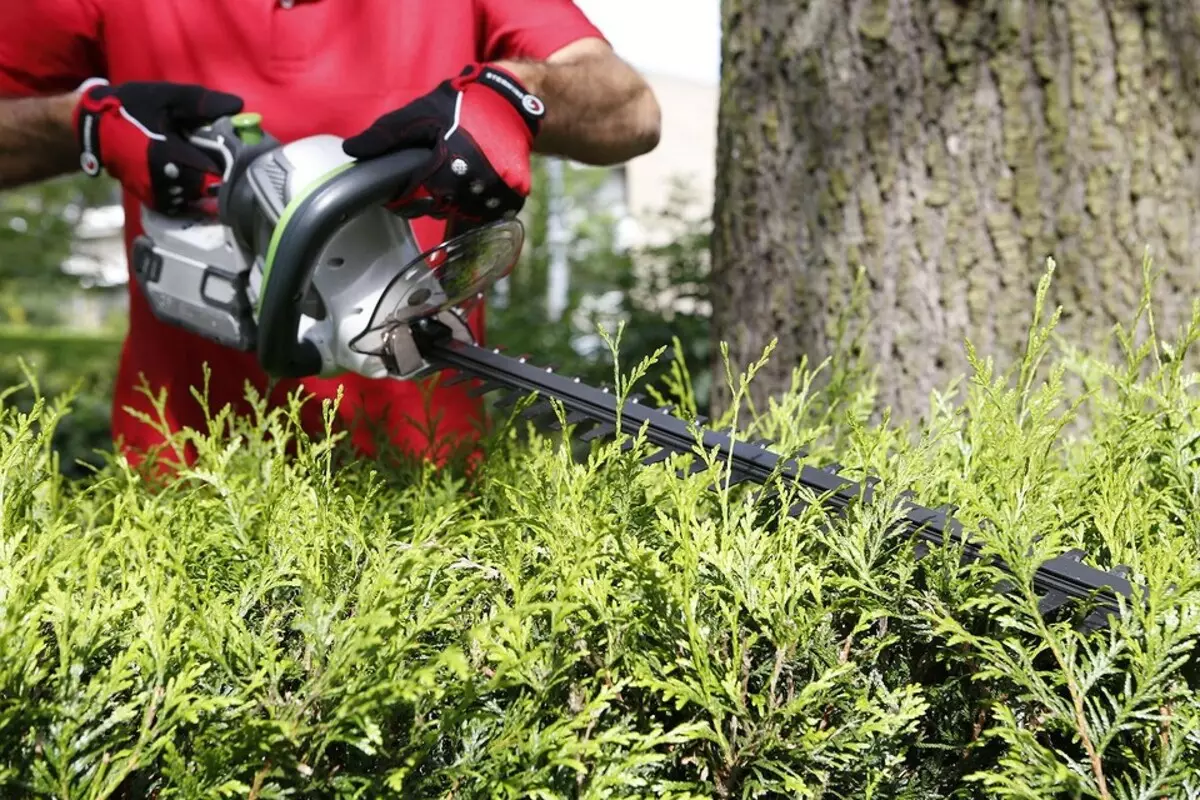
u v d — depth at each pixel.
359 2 2.16
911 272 2.32
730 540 1.04
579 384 1.40
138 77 2.16
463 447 1.68
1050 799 0.90
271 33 2.15
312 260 1.39
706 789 0.98
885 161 2.33
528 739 0.91
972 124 2.28
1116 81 2.24
